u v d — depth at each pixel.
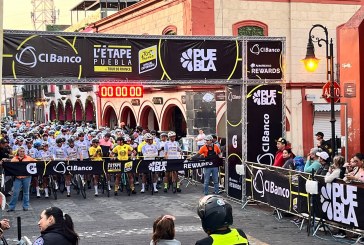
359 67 15.95
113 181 18.84
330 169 10.65
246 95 14.12
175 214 12.93
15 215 13.06
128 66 13.40
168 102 26.08
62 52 12.95
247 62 14.10
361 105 15.97
